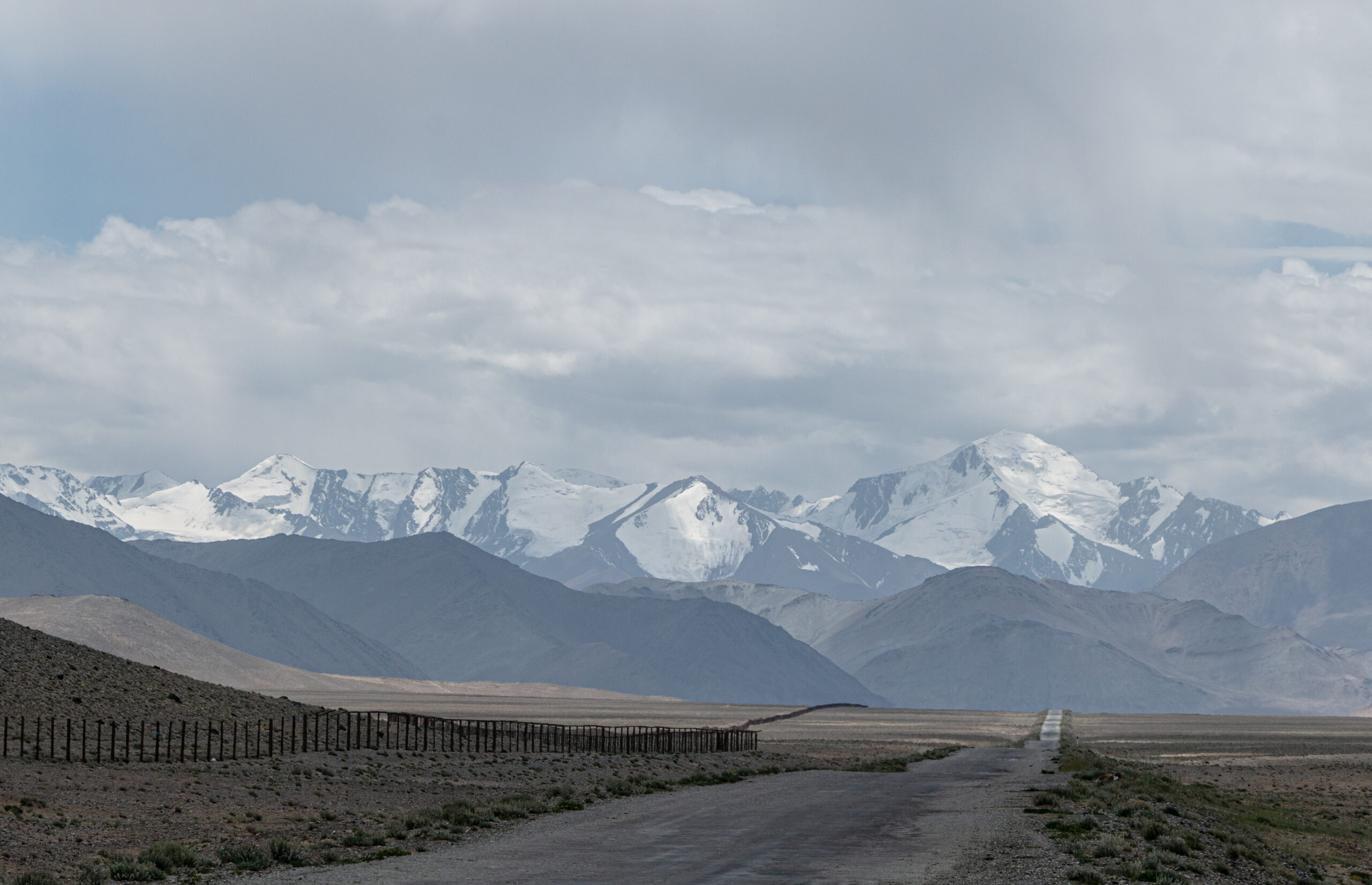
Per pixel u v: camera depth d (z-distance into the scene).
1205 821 80.88
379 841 63.81
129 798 76.81
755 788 101.31
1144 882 52.12
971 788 100.06
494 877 52.75
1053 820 72.88
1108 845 59.97
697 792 97.44
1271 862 65.69
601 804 86.00
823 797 91.19
